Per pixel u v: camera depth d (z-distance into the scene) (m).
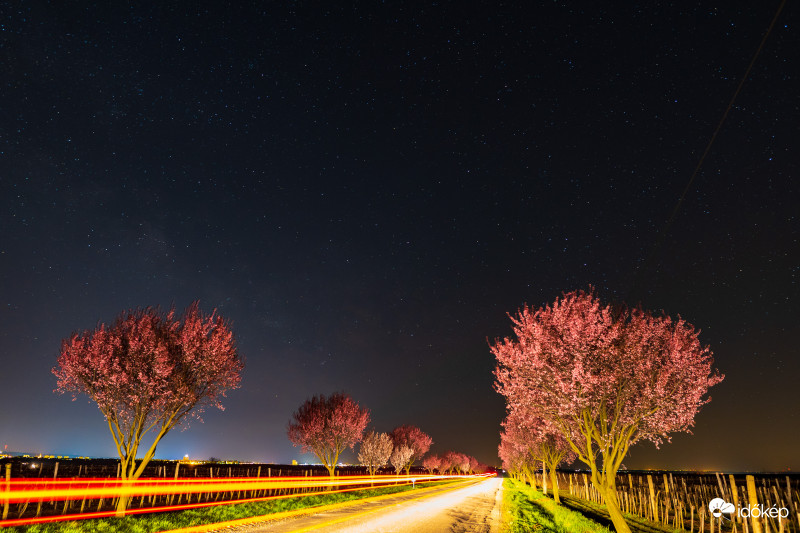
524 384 16.53
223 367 21.22
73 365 18.12
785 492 34.75
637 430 15.49
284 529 16.56
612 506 14.82
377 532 16.94
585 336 15.30
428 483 69.25
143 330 19.42
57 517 17.22
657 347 15.42
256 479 42.69
